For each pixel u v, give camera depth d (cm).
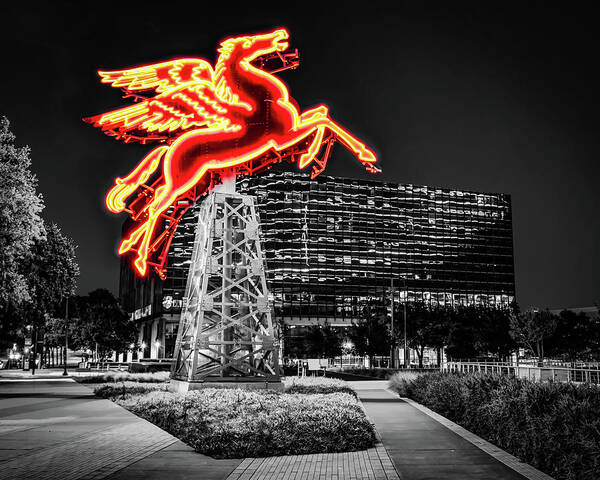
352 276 14488
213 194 2333
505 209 16875
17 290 3444
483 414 1397
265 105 2175
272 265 13888
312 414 1271
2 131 3353
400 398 2630
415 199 15762
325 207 14612
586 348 7669
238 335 2392
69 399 2642
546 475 930
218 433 1149
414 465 1020
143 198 2158
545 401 1090
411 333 7788
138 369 5631
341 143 2228
